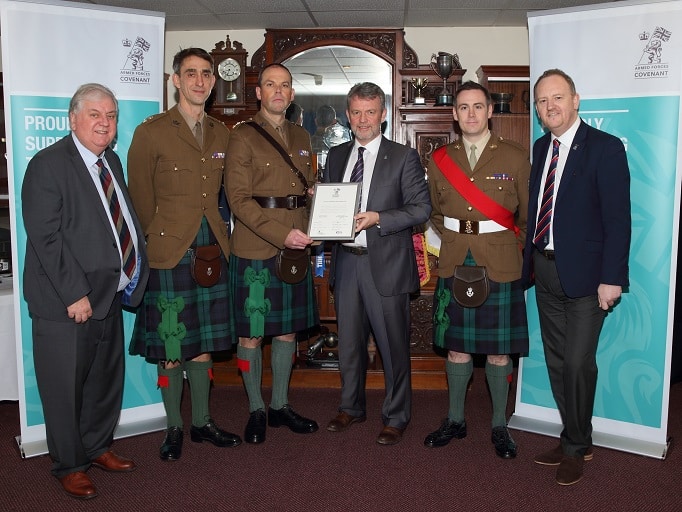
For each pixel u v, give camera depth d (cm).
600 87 271
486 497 236
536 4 405
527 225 259
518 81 438
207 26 459
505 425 282
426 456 272
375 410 330
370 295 279
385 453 274
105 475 255
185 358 262
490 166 265
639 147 267
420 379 370
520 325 268
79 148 233
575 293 239
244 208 266
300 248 266
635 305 276
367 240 274
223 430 287
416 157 279
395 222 264
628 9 263
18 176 268
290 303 281
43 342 231
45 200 220
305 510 227
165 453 267
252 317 275
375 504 231
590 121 274
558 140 249
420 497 236
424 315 370
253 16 430
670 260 267
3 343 304
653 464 264
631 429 282
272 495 238
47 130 270
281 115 280
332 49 429
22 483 250
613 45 267
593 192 239
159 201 263
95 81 277
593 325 244
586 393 246
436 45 470
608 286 233
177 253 259
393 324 279
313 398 353
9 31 262
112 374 252
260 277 275
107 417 255
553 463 262
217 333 270
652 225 269
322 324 389
